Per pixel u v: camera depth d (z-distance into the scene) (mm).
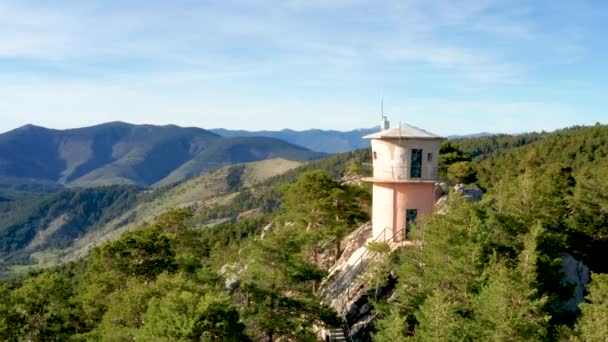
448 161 78625
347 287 46156
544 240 36188
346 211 61219
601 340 27609
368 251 48469
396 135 48969
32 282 40281
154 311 30438
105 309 41688
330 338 41031
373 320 40750
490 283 30734
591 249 58688
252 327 34500
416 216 49625
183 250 67250
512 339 27875
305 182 57844
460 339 28125
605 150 133250
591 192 59688
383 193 50531
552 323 35500
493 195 46875
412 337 30406
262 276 35719
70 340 38125
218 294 31703
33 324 38094
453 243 34312
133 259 44750
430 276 33781
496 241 35906
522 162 106875
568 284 37688
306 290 36219
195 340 28484
